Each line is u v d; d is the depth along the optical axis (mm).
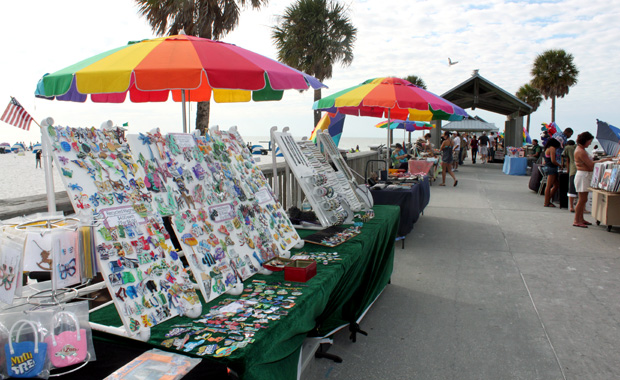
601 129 10141
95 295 2270
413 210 6043
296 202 6328
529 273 4879
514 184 13320
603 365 2906
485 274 4852
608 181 6672
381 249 3826
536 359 2984
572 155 8438
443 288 4414
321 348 3008
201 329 1742
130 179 1978
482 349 3131
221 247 2279
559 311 3816
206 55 2887
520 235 6699
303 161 3764
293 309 1943
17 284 1525
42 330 1482
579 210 7266
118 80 2645
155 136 2205
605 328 3471
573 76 33188
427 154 14297
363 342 3242
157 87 2672
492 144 25156
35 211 2824
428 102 5906
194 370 1460
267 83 3662
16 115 2193
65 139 1812
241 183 2734
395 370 2848
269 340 1679
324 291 2309
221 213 2410
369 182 6371
